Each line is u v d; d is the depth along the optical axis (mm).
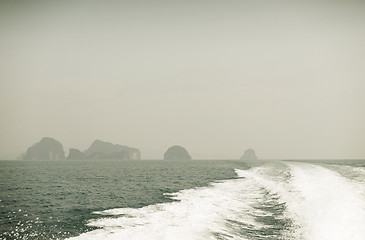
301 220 12523
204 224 12656
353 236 9945
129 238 10984
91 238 11305
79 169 68062
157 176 40500
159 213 15039
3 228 14250
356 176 20594
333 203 13336
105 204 19484
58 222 15078
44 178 41188
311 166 30250
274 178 24391
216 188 23344
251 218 13711
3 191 27219
